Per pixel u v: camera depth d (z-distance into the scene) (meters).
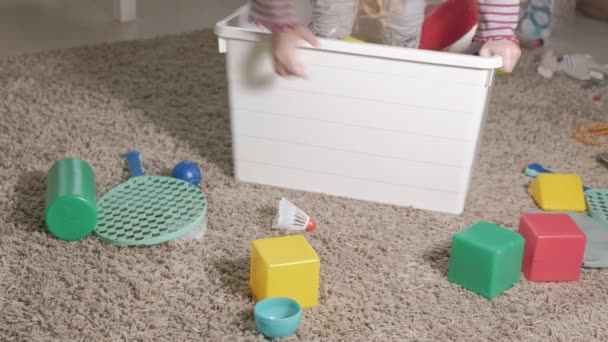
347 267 1.07
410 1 1.28
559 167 1.38
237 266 1.06
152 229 1.11
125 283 1.02
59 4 2.14
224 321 0.96
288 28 1.06
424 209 1.23
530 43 1.95
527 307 1.01
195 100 1.58
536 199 1.27
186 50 1.84
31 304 0.97
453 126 1.15
